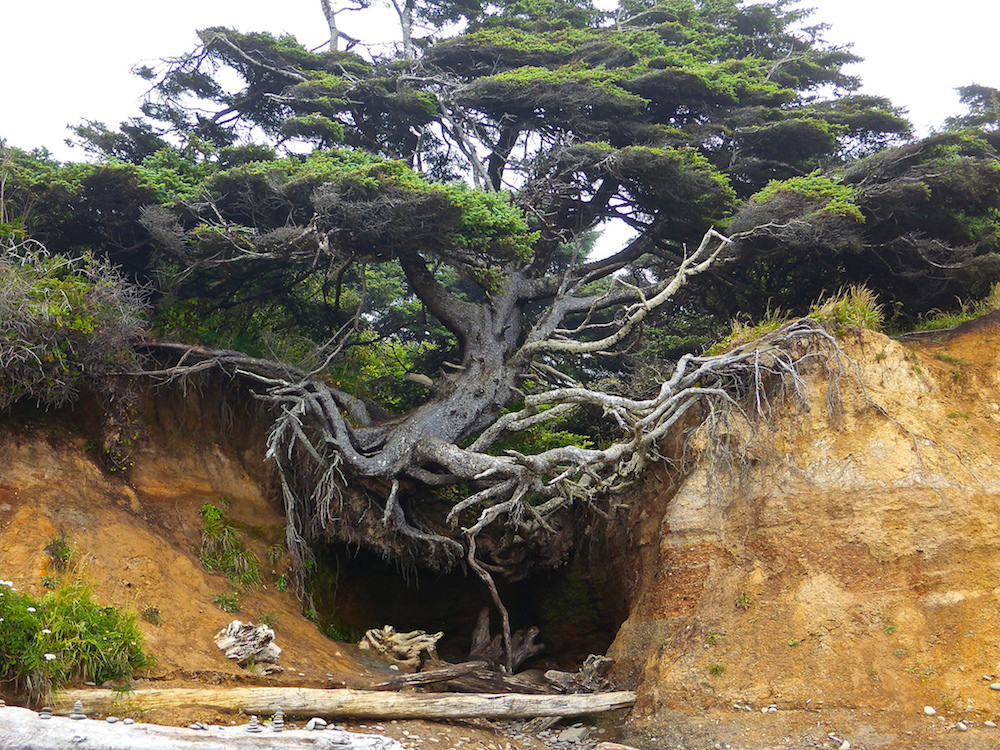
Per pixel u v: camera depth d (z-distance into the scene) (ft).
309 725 33.04
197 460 55.67
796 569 45.44
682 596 48.65
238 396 59.88
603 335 90.74
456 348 74.33
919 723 37.76
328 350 67.46
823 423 48.83
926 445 46.03
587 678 49.34
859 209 61.26
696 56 78.69
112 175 54.08
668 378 63.31
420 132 72.13
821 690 40.55
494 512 53.26
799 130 66.80
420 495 64.90
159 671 37.76
